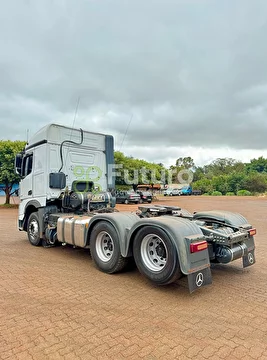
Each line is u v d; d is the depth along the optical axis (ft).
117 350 9.04
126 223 16.06
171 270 13.09
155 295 13.52
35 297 13.19
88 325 10.60
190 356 8.77
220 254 15.16
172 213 18.22
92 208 22.65
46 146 22.49
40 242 23.68
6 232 31.68
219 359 8.63
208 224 17.48
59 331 10.16
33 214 24.11
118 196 84.02
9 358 8.61
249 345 9.41
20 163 26.27
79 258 20.13
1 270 17.30
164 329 10.37
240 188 174.60
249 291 14.19
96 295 13.47
